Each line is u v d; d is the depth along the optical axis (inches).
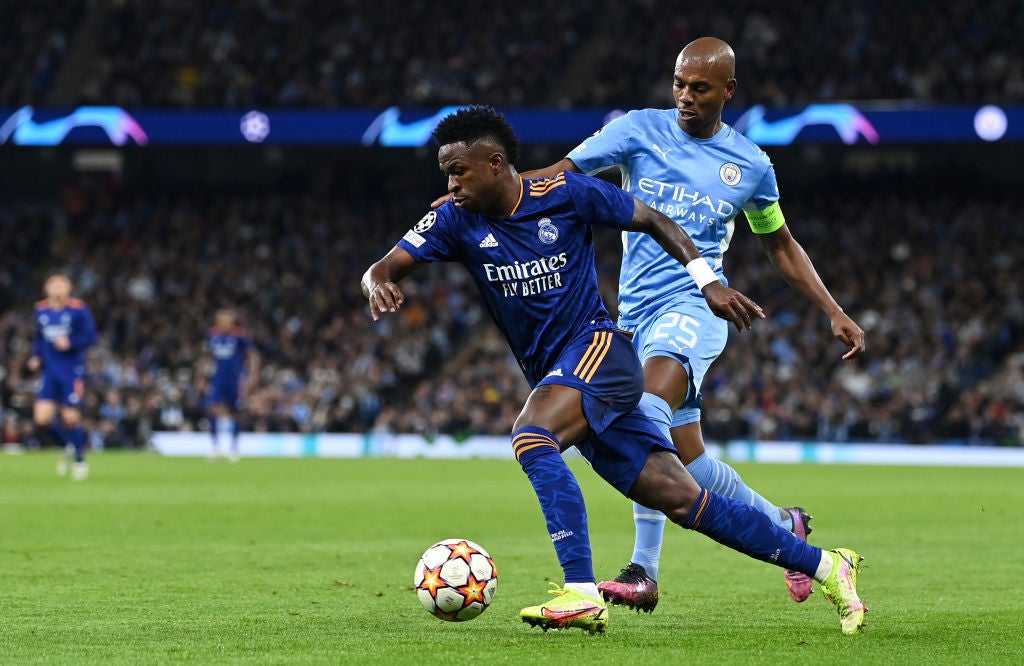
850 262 4539.9
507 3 5002.5
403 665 658.2
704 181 928.3
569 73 4894.2
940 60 4534.9
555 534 736.3
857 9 4717.0
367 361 4269.2
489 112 753.0
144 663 668.1
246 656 687.7
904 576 1114.1
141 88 4881.9
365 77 4832.7
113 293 4699.8
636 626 812.6
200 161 5270.7
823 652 706.2
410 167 5162.4
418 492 2224.4
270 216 5032.0
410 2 4997.5
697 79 916.0
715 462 902.4
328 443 3954.2
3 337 4325.8
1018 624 825.5
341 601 921.5
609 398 751.1
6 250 4953.3
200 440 3914.9
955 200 4753.9
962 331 4158.5
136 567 1135.6
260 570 1119.0
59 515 1689.2
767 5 4776.1
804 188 4958.2
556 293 765.3
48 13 5128.0
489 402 3976.4
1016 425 3656.5
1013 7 4616.1
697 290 913.5
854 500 2128.4
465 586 770.8
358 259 4827.8
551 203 760.3
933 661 679.7
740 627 808.9
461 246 770.8
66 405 2546.8
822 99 4539.9
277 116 4343.0
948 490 2389.3
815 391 3878.0
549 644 729.0
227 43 4960.6
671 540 1440.7
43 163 5280.5
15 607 886.4
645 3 4869.6
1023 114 3895.2
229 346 3336.6
